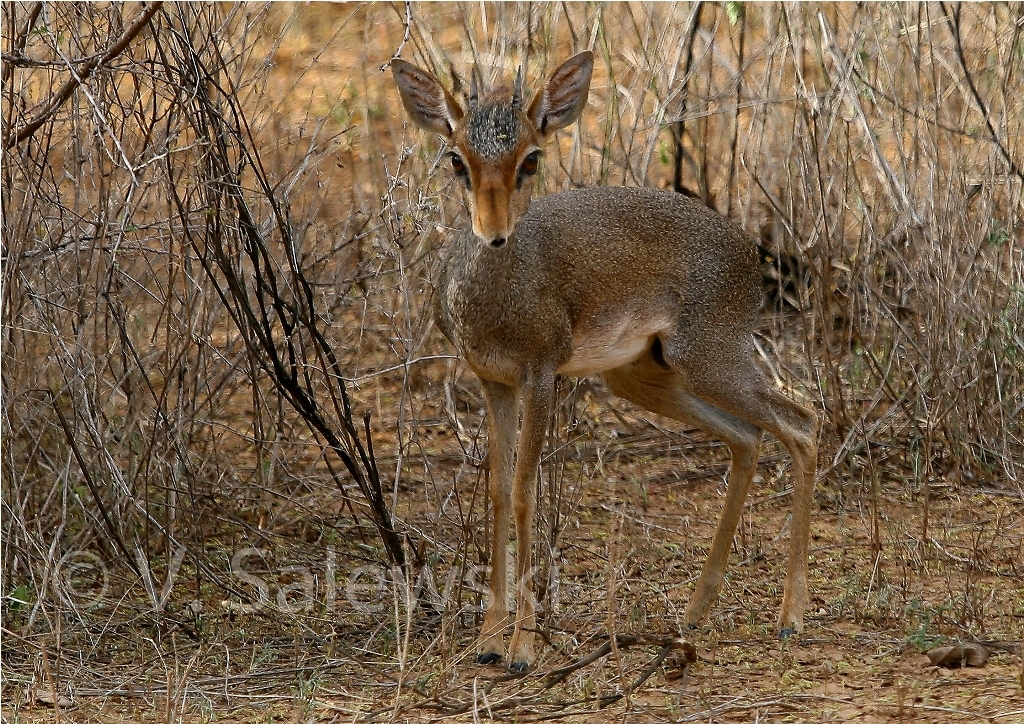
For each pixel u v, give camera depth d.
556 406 10.52
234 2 11.74
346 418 10.12
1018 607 9.72
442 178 12.86
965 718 7.61
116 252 10.15
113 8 10.67
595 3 14.19
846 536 11.38
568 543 11.13
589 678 8.51
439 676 8.35
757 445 9.98
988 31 14.10
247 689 8.64
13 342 10.49
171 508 10.74
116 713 8.27
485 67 13.71
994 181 12.87
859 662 8.84
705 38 13.98
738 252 9.91
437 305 9.49
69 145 11.47
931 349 12.23
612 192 9.73
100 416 10.44
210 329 11.48
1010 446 12.49
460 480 12.12
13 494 10.17
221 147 9.95
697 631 9.59
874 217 13.10
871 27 13.38
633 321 9.66
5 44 10.99
